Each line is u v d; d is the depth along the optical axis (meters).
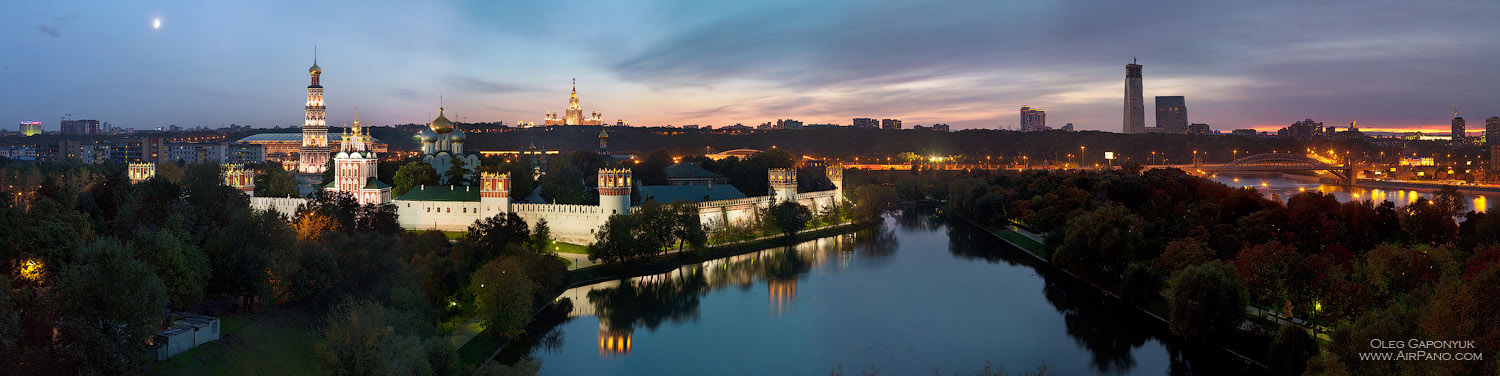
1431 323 112.75
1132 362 151.50
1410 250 156.50
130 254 110.44
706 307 190.50
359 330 108.56
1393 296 145.25
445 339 123.75
